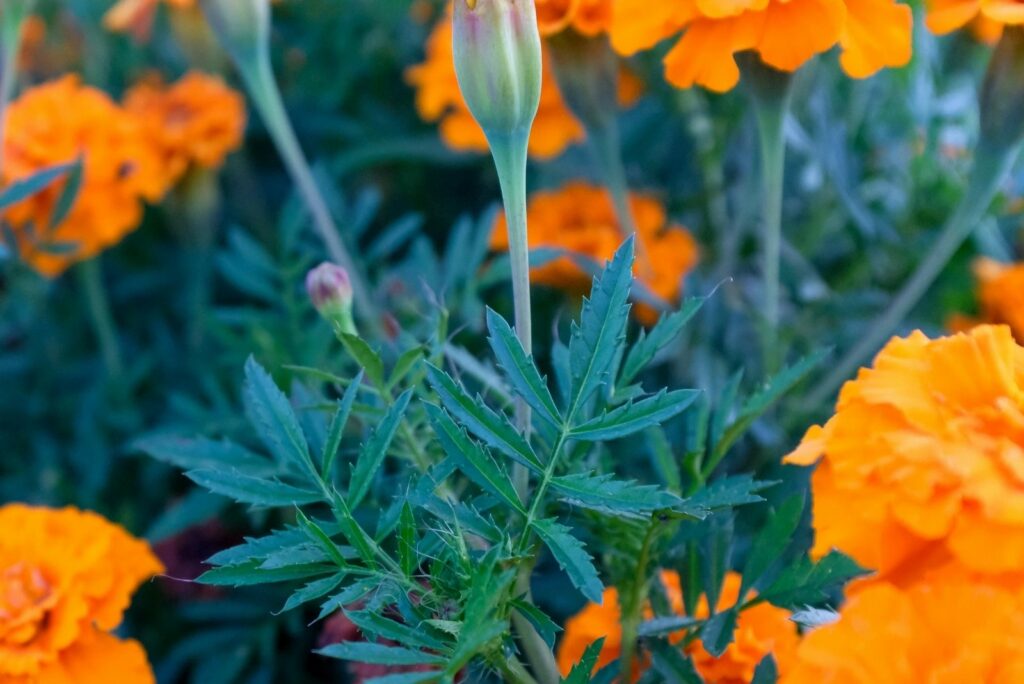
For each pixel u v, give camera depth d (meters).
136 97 0.51
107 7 0.58
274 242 0.55
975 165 0.35
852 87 0.48
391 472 0.33
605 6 0.38
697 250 0.46
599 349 0.27
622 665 0.29
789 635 0.30
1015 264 0.45
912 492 0.25
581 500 0.27
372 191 0.45
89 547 0.33
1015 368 0.26
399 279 0.40
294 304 0.39
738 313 0.41
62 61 0.61
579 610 0.34
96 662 0.32
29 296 0.48
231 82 0.59
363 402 0.32
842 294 0.45
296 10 0.59
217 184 0.54
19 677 0.31
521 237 0.28
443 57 0.46
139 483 0.45
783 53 0.31
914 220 0.46
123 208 0.45
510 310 0.44
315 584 0.27
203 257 0.50
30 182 0.36
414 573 0.29
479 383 0.33
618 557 0.29
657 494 0.26
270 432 0.28
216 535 0.40
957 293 0.45
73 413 0.47
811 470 0.31
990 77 0.34
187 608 0.37
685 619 0.29
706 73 0.31
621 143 0.49
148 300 0.54
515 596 0.28
